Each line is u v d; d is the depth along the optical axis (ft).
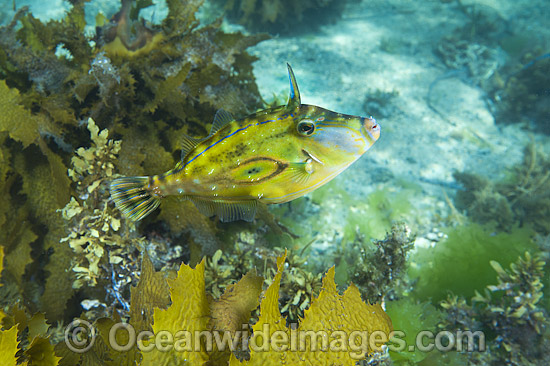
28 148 2.46
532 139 5.57
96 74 2.30
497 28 9.12
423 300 2.96
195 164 1.41
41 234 2.37
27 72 2.61
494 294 2.93
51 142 2.44
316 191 3.98
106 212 2.06
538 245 3.66
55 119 2.32
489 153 5.51
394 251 2.33
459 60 7.64
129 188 1.48
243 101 3.06
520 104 6.43
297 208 3.72
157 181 1.46
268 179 1.38
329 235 3.53
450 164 5.23
